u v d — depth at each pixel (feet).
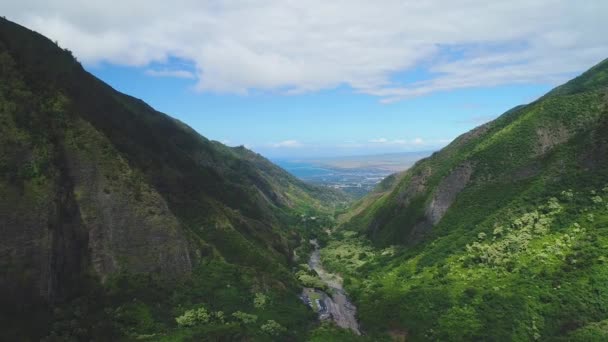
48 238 274.57
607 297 301.02
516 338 303.68
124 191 340.80
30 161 290.35
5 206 262.67
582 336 275.80
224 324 309.83
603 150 423.23
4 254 254.06
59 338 248.11
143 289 315.58
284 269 449.06
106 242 318.04
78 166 323.98
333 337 332.39
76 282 293.43
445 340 320.50
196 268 368.27
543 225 392.27
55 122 329.11
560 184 428.15
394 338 346.13
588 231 358.43
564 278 329.72
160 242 344.69
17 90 317.83
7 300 247.91
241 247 434.30
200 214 446.60
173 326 298.35
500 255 389.19
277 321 336.70
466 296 358.02
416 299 380.37
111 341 265.13
